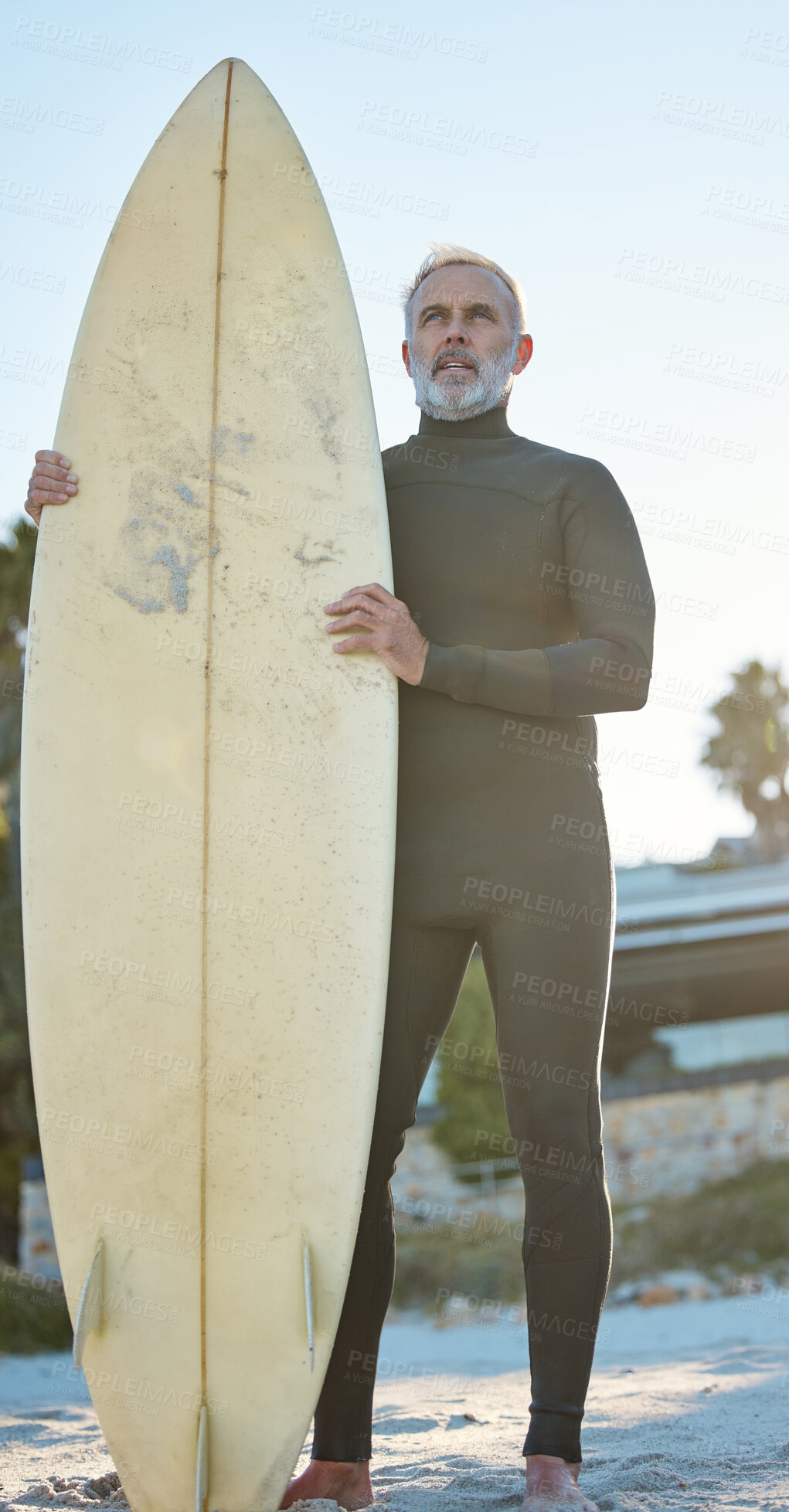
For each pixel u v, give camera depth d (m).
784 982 12.88
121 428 2.40
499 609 2.25
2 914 10.09
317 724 2.20
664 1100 11.48
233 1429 1.92
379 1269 2.12
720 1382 3.77
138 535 2.33
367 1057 2.08
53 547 2.34
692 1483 2.10
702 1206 10.62
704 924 12.78
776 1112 11.41
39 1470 2.58
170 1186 2.04
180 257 2.49
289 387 2.40
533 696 2.09
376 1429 3.19
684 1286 9.45
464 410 2.38
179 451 2.37
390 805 2.15
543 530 2.23
